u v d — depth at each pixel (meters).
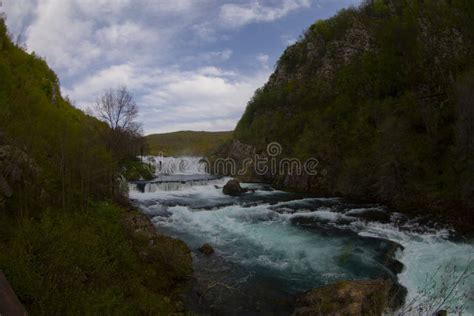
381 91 37.66
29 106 14.55
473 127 21.45
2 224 9.22
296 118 47.50
